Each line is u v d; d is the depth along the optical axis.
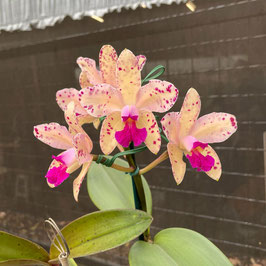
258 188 0.48
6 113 0.65
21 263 0.26
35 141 0.64
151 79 0.28
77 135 0.23
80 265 0.65
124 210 0.27
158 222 0.57
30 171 0.66
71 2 0.51
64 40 0.55
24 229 0.69
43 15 0.53
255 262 0.51
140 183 0.29
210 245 0.28
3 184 0.70
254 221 0.49
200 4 0.45
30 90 0.61
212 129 0.27
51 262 0.28
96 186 0.35
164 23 0.48
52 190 0.65
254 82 0.45
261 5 0.42
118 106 0.26
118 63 0.25
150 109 0.26
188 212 0.54
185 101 0.25
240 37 0.45
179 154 0.27
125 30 0.50
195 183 0.52
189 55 0.48
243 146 0.48
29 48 0.58
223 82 0.47
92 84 0.27
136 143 0.25
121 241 0.26
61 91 0.28
